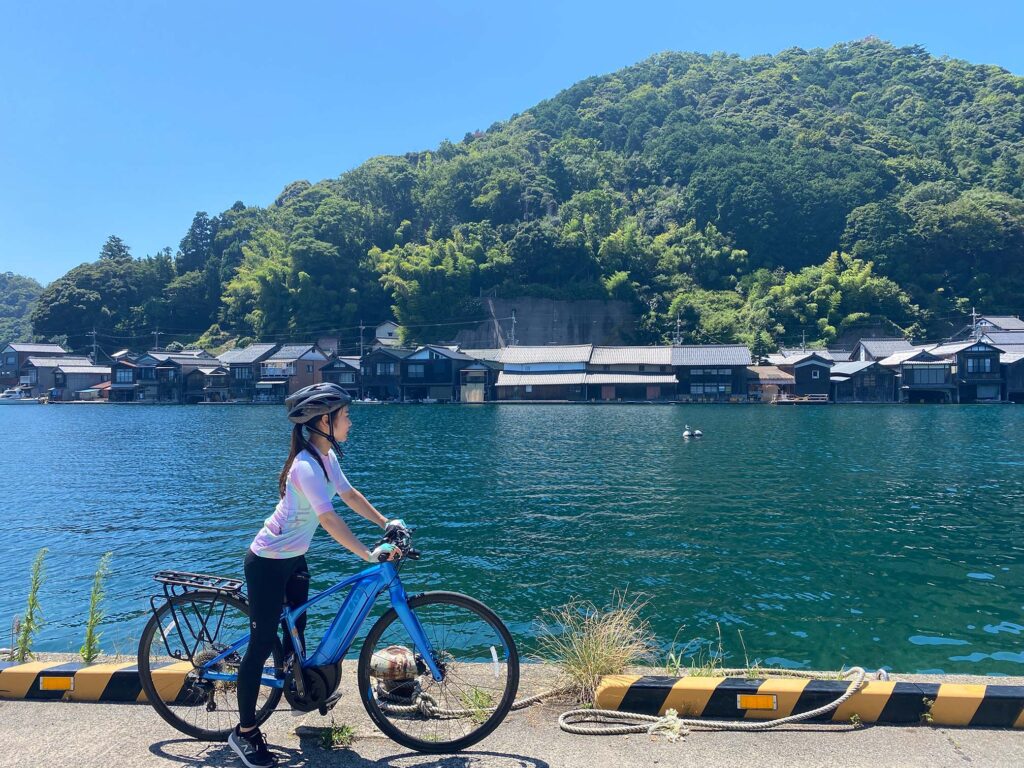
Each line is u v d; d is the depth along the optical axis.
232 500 17.92
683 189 125.38
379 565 3.70
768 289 95.44
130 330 106.12
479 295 99.75
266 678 3.75
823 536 13.40
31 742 3.65
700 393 73.88
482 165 126.12
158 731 3.80
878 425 41.06
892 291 88.44
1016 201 94.44
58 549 12.96
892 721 3.68
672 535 13.54
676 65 190.25
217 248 119.31
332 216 106.56
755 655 7.90
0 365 93.00
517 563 11.62
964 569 11.16
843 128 129.38
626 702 3.89
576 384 73.75
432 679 3.97
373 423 44.78
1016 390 65.06
